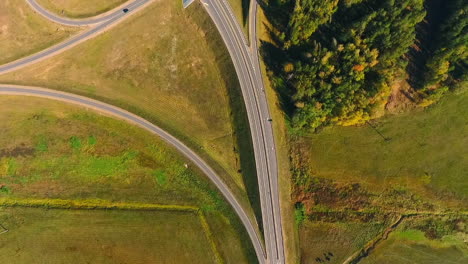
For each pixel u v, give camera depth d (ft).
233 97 216.54
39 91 219.20
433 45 205.87
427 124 213.25
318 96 200.85
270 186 211.20
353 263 210.79
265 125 212.02
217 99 220.23
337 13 203.31
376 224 212.43
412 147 213.25
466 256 210.79
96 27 220.43
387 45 189.78
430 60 200.54
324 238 212.43
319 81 197.36
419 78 210.18
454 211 212.23
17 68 219.00
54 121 220.43
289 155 214.07
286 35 206.80
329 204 213.05
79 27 220.02
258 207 212.43
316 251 211.61
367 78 201.36
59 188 220.23
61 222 218.18
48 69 219.82
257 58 213.25
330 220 212.84
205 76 220.43
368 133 213.66
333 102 198.80
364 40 192.95
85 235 217.77
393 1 183.83
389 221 212.64
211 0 214.90
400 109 213.05
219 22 214.48
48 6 220.43
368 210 213.25
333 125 212.64
